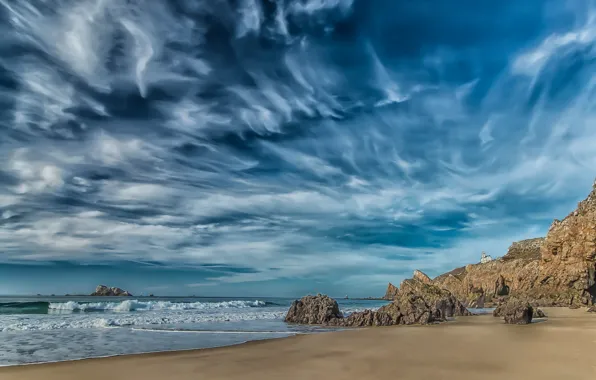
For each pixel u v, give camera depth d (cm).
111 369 1216
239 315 3891
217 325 2877
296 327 2814
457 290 11700
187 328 2583
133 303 4488
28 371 1194
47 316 3350
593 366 1184
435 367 1200
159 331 2397
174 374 1143
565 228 7962
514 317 3108
